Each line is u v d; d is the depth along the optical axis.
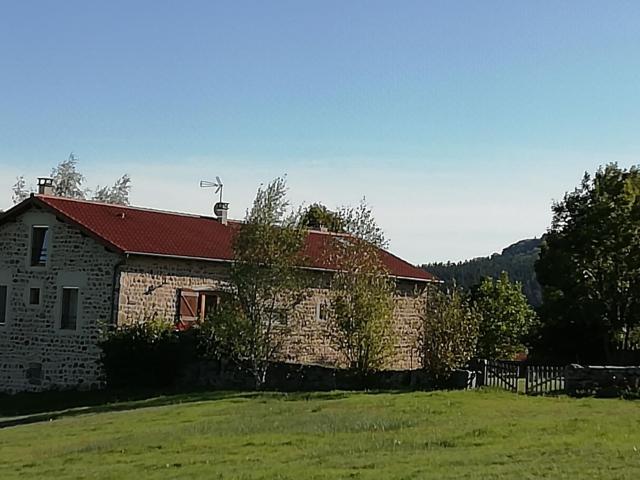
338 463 14.56
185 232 34.78
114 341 29.66
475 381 27.80
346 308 28.81
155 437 18.92
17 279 32.59
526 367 27.80
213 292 32.78
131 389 29.72
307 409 22.58
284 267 29.77
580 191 44.53
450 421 19.31
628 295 42.16
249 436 18.23
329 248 34.00
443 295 28.73
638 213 41.91
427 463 14.22
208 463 15.42
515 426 18.19
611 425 18.17
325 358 35.31
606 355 42.72
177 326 31.56
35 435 21.44
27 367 32.03
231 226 38.22
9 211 32.53
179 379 30.53
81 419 24.22
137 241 31.36
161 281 31.31
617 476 12.64
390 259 41.19
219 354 29.77
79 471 15.49
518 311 47.97
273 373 29.89
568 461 14.05
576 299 42.88
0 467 16.58
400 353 38.44
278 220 30.30
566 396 24.89
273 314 30.02
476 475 12.95
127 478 14.41
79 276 31.19
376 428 18.64
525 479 12.58
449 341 27.80
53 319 31.64
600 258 42.44
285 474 13.66
